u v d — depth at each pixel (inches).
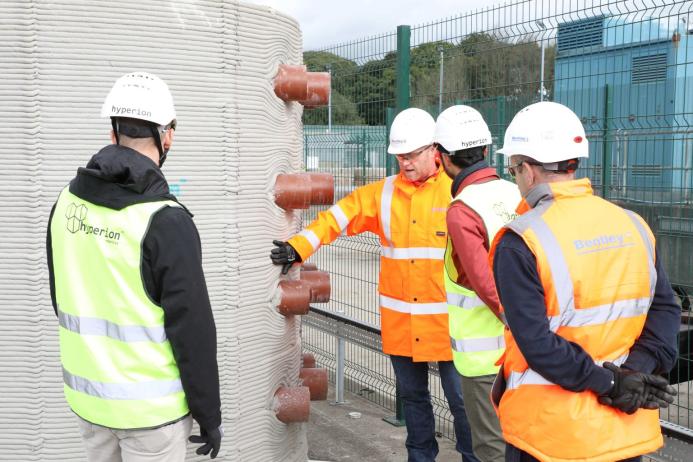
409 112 162.4
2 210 128.6
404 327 165.3
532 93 191.5
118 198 94.5
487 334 136.1
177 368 96.8
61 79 127.8
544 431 91.7
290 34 157.6
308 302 155.8
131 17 130.3
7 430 132.6
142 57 131.7
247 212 145.1
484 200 133.6
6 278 129.7
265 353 151.9
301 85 151.4
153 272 93.7
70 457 133.3
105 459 102.2
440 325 160.2
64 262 98.7
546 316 89.8
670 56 196.4
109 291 95.0
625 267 93.0
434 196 160.9
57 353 131.9
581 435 89.9
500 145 198.4
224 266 141.4
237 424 145.2
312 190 154.4
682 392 235.6
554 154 94.7
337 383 234.8
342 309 280.8
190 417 100.3
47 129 128.1
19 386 131.6
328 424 215.9
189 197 137.5
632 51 199.6
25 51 125.7
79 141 129.6
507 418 96.6
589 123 201.2
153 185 96.0
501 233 93.9
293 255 155.4
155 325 94.9
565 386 89.0
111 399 95.1
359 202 170.2
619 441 90.7
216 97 138.4
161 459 97.1
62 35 127.1
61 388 132.3
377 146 243.1
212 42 137.0
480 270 129.0
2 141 127.3
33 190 128.3
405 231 163.5
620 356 94.0
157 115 97.7
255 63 144.5
